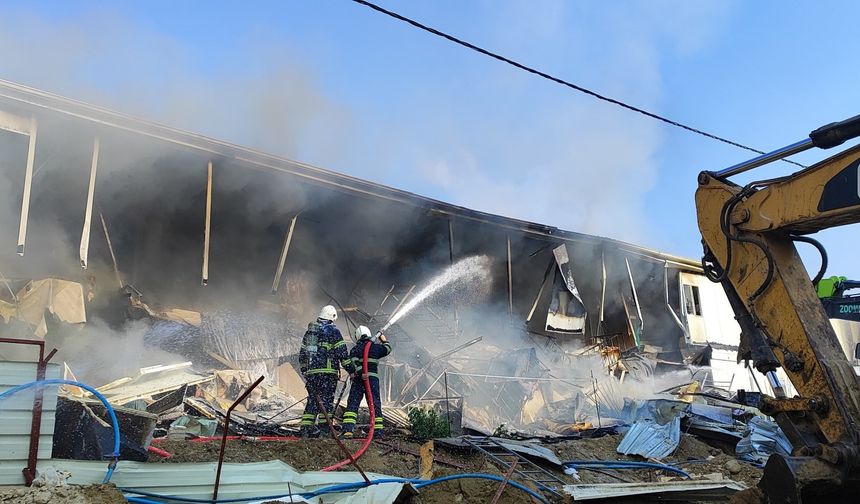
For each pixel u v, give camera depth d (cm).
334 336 737
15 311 930
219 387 1019
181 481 429
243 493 445
